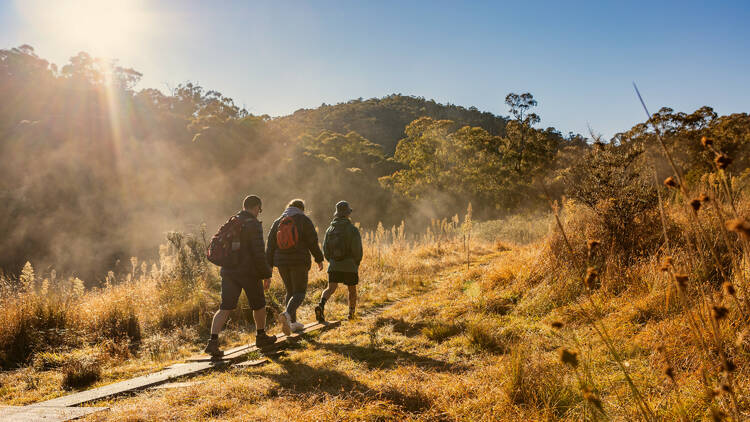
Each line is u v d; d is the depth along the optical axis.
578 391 2.71
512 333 4.25
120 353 5.24
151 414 2.88
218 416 2.88
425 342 4.54
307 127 120.62
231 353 4.64
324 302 6.02
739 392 2.20
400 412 2.77
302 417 2.71
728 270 3.67
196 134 54.28
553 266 5.71
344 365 3.96
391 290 8.34
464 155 53.00
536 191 44.81
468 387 3.05
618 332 3.63
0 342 5.22
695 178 8.44
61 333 5.71
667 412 2.25
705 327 2.91
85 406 3.22
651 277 4.41
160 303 7.21
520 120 53.03
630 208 5.58
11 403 3.69
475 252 13.04
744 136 27.39
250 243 4.73
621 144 6.19
